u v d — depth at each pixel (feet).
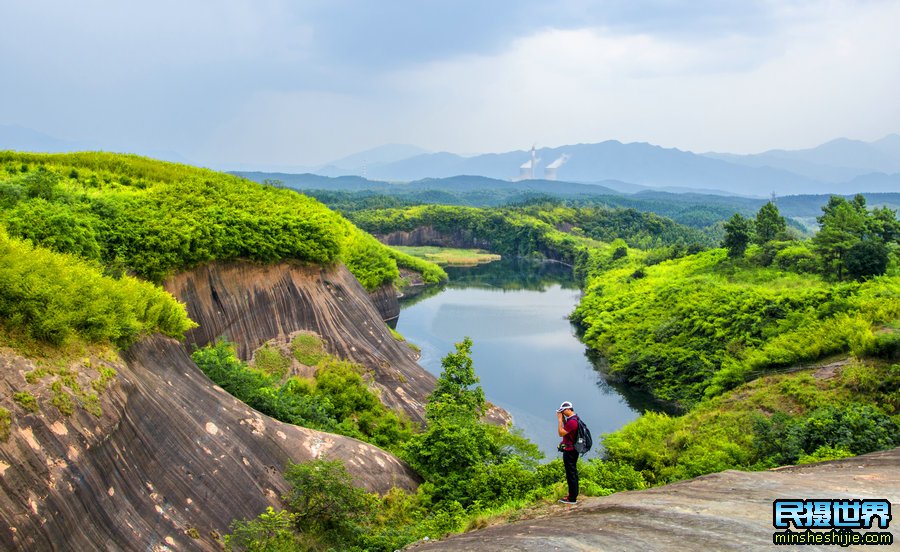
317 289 163.53
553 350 239.30
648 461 107.34
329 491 68.54
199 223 135.03
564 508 48.60
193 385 74.33
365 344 163.94
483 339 255.91
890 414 100.78
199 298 131.64
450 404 105.50
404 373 168.45
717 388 152.97
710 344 185.16
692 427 118.93
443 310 323.78
